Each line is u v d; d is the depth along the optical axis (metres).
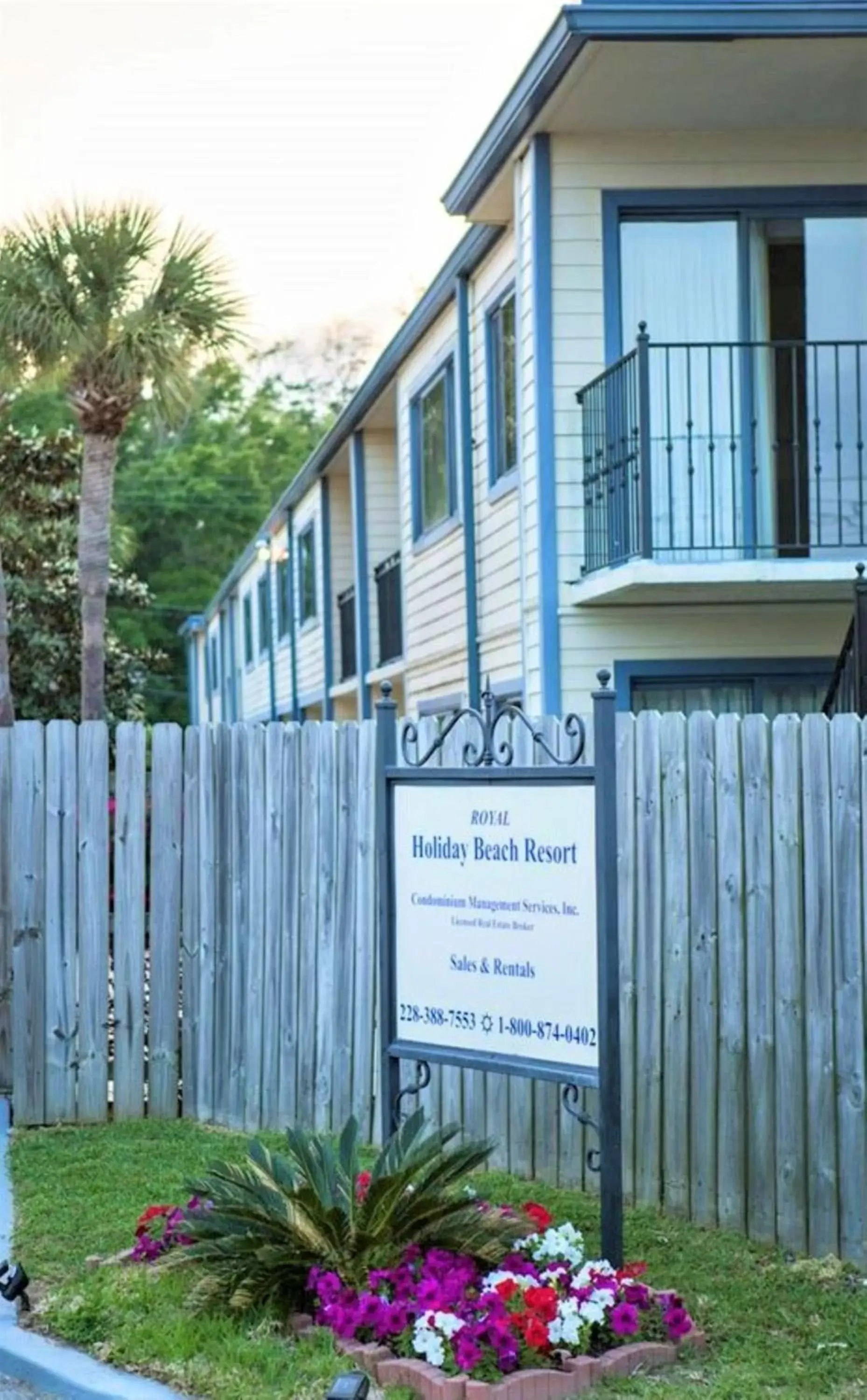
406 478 17.88
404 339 16.70
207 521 51.81
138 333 14.20
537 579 11.48
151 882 8.53
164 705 51.97
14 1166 7.36
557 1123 7.01
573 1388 4.72
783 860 6.01
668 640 11.34
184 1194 6.68
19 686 19.52
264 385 61.97
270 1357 4.92
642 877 6.60
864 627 8.83
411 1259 5.33
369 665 21.19
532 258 11.32
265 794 8.20
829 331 11.30
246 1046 8.23
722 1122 6.23
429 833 6.11
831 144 11.23
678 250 11.25
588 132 11.16
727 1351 5.01
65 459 19.80
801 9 9.55
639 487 10.30
